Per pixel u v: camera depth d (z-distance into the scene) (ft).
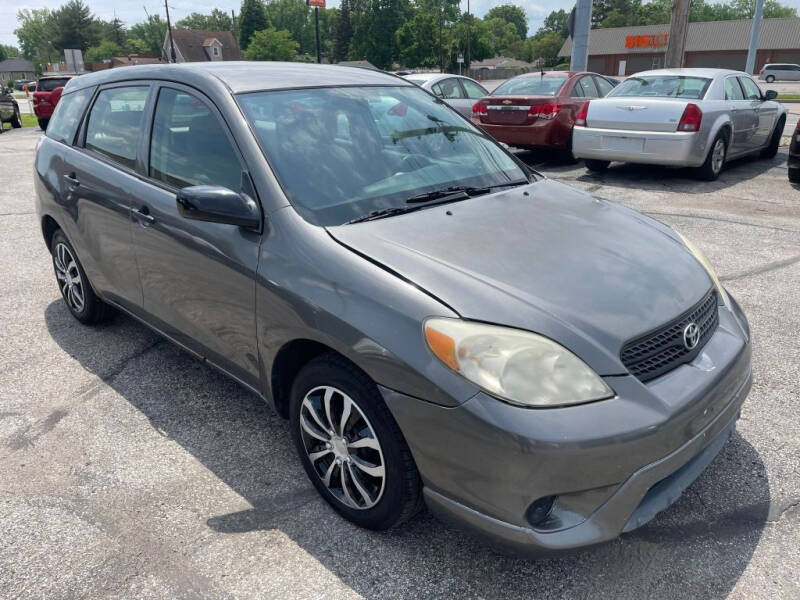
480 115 35.47
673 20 48.62
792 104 82.48
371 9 319.88
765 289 16.20
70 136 13.64
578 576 7.56
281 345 8.36
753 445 9.93
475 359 6.64
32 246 21.45
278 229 8.48
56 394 11.84
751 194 26.86
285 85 10.51
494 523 6.74
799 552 7.83
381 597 7.30
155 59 326.03
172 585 7.49
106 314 14.52
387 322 7.16
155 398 11.66
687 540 8.07
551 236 8.71
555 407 6.53
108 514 8.66
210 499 8.95
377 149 10.11
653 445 6.73
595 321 7.13
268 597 7.31
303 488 9.15
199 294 9.71
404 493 7.48
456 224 8.73
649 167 33.60
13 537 8.25
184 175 10.18
